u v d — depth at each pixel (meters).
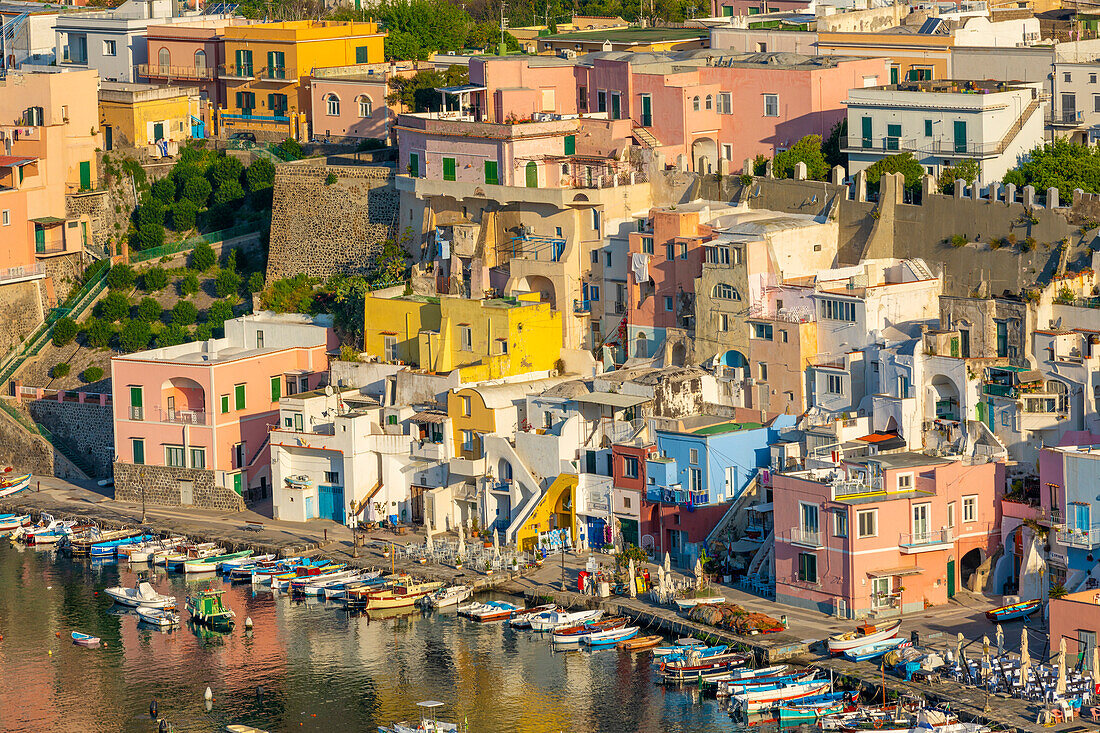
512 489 192.25
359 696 159.62
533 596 177.50
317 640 172.50
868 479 166.88
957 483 167.25
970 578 169.75
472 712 155.12
